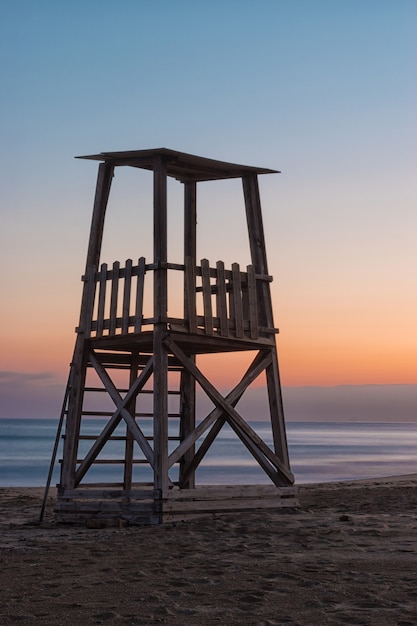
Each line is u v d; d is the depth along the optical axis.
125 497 13.12
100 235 14.70
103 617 6.34
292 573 8.01
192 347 14.60
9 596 7.10
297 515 12.93
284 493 14.14
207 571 8.17
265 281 14.98
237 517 12.84
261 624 6.10
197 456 15.27
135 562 8.78
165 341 13.22
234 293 14.24
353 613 6.39
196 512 13.11
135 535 11.22
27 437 159.75
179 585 7.52
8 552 9.63
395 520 11.98
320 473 47.88
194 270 13.73
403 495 17.09
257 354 15.05
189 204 16.25
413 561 8.59
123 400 13.74
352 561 8.63
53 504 17.62
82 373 14.45
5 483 39.53
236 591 7.24
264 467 14.30
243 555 9.14
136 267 13.65
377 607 6.58
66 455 14.08
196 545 9.95
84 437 14.47
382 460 68.81
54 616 6.37
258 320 14.75
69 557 9.20
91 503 13.39
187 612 6.49
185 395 15.81
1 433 195.38
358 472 48.94
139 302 13.45
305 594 7.08
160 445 12.91
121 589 7.37
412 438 191.50
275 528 11.28
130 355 15.61
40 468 54.91
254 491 13.82
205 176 15.96
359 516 12.61
